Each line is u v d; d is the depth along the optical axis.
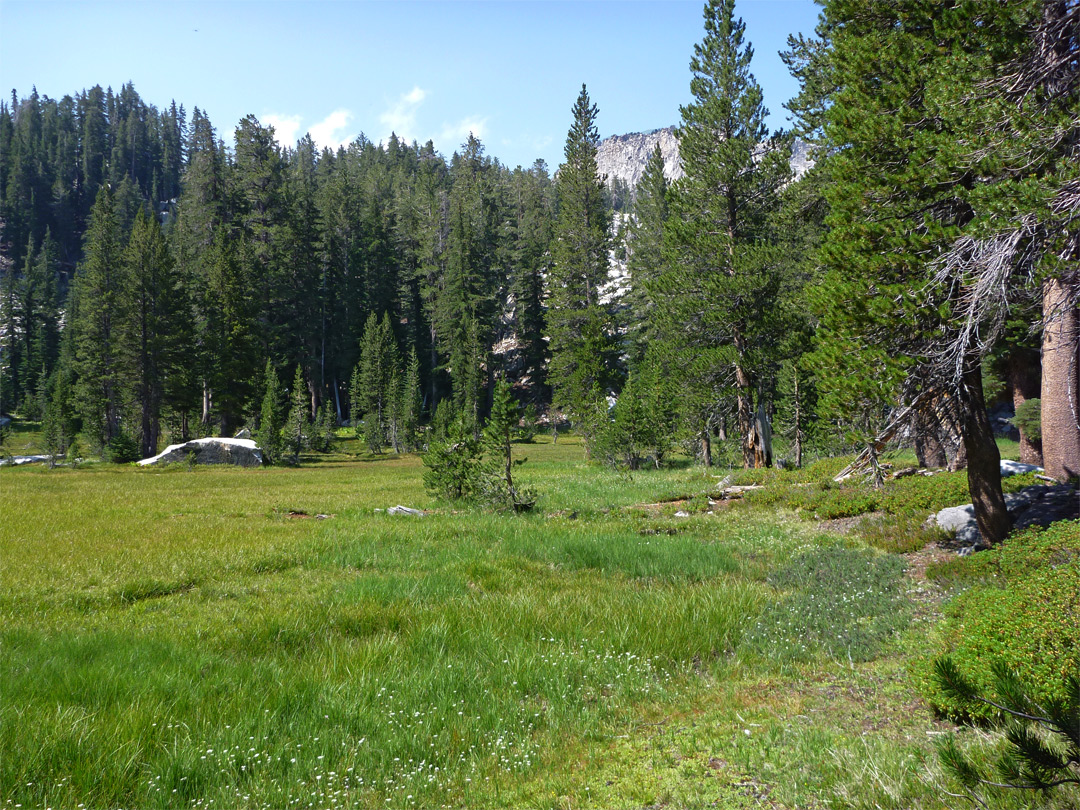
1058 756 3.08
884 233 10.49
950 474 16.78
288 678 6.80
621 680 6.98
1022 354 28.77
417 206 103.00
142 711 5.77
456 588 10.88
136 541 14.73
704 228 30.25
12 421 91.88
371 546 14.52
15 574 11.39
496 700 6.36
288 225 79.12
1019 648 5.02
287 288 76.25
